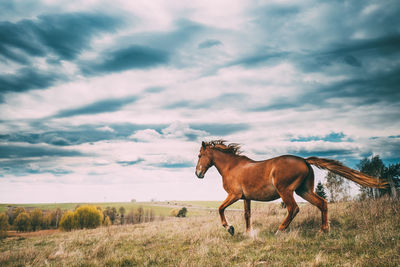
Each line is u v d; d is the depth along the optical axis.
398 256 3.96
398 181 15.54
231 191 7.66
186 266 5.00
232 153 8.27
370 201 8.38
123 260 6.28
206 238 7.38
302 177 6.54
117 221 100.50
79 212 74.38
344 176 6.42
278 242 5.84
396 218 6.57
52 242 12.76
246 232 7.50
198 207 154.75
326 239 5.79
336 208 9.32
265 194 7.06
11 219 86.25
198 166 8.62
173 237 8.89
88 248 8.95
